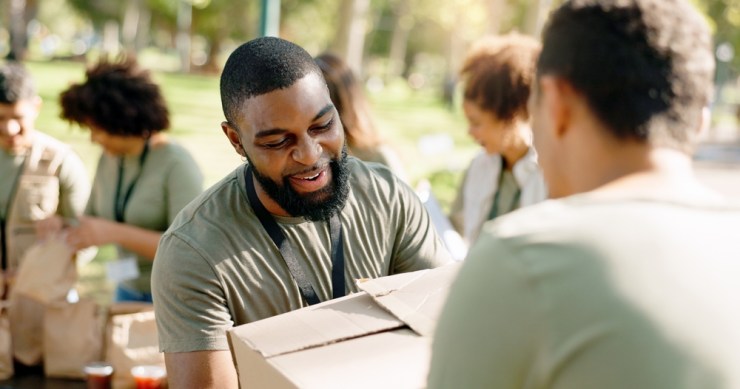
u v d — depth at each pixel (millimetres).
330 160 1787
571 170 1151
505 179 3281
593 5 1106
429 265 2051
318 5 39250
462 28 31375
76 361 3256
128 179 3303
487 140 3145
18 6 25016
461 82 3229
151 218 3277
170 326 1785
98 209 3422
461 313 1080
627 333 984
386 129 19000
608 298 997
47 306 3268
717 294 1005
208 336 1748
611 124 1089
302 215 1786
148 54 50062
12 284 3430
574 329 1003
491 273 1062
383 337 1481
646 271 1006
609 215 1046
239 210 1821
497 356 1045
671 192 1075
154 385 3016
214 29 40906
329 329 1496
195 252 1766
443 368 1091
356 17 13625
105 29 49906
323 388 1315
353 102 3301
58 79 23234
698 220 1054
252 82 1705
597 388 993
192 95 22391
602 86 1080
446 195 10219
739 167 15742
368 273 1934
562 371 1013
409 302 1580
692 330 985
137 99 3176
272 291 1808
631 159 1099
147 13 42906
